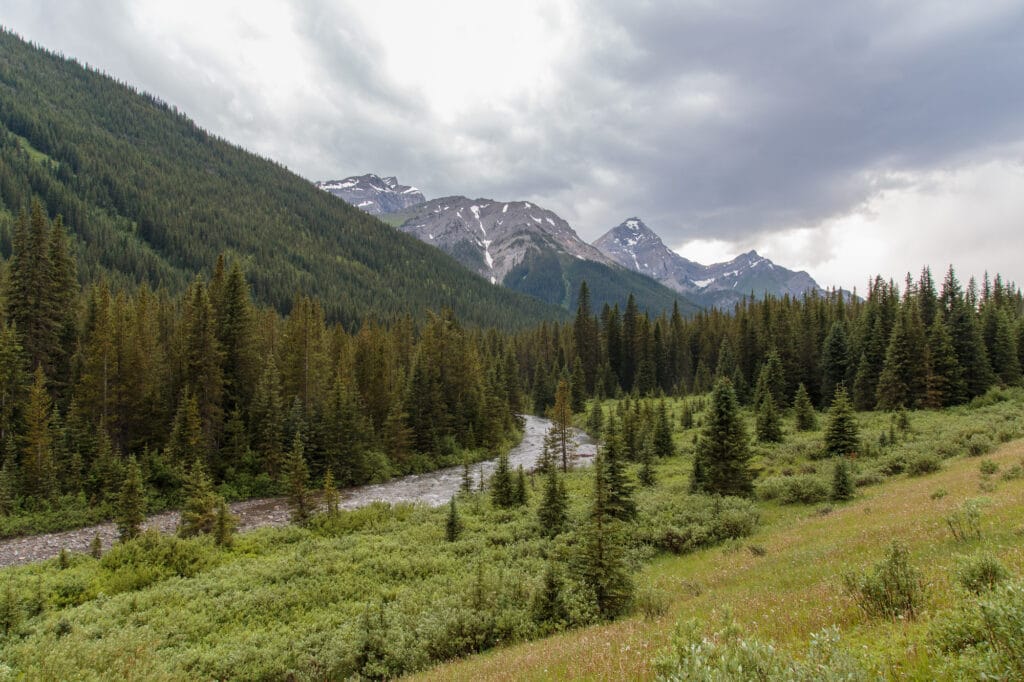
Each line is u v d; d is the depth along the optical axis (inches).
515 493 1579.7
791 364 3403.1
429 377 3006.9
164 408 2180.1
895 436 1740.9
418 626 659.4
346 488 2219.5
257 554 1218.6
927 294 3304.6
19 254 2074.3
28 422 1740.9
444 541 1203.9
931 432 1770.4
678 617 489.1
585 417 3831.2
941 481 1064.8
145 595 912.3
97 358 2025.1
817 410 3090.6
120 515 1392.7
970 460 1278.3
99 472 1803.6
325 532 1409.9
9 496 1598.2
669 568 875.4
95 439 1921.8
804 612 399.9
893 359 2551.7
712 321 5236.2
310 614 823.1
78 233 6107.3
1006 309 3452.3
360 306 7519.7
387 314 7667.3
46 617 839.1
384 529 1397.6
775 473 1588.3
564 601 637.3
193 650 690.8
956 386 2406.5
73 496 1707.7
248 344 2485.2
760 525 1088.2
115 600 895.1
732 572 719.7
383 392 2915.8
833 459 1616.6
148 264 6176.2
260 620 818.2
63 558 1146.0
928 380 2436.0
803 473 1524.4
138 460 1991.9
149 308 2677.2
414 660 591.5
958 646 251.9
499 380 4023.1
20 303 2042.3
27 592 893.8
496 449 2982.3
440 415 2942.9
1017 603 238.1
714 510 1170.0
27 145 7628.0
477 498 1733.5
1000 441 1483.8
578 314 5211.6
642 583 748.6
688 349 4972.9
